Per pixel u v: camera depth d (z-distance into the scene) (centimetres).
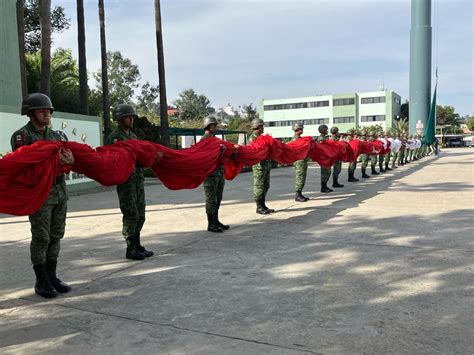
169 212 952
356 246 599
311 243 622
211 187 712
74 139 1458
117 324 363
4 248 647
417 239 631
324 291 426
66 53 2978
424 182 1438
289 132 8131
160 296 426
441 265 502
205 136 723
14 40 1546
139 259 561
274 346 316
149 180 1948
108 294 437
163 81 2259
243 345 318
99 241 676
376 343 316
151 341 330
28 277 501
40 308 404
